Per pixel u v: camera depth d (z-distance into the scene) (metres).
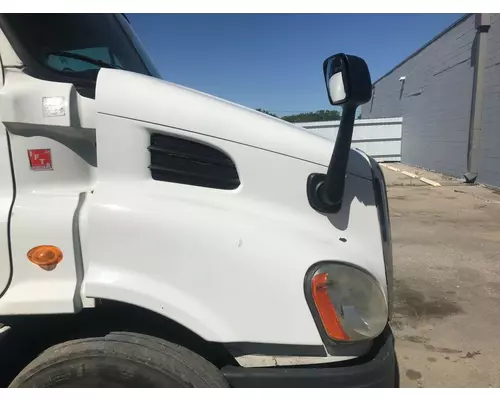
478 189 13.05
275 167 1.98
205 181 1.96
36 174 1.91
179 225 1.81
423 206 10.38
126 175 1.91
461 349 3.82
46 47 2.10
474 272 5.68
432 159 19.36
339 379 1.85
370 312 1.94
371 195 2.16
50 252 1.83
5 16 1.97
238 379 1.86
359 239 2.07
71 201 1.88
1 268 1.85
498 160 12.95
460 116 15.83
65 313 1.83
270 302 1.81
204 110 1.98
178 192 1.91
